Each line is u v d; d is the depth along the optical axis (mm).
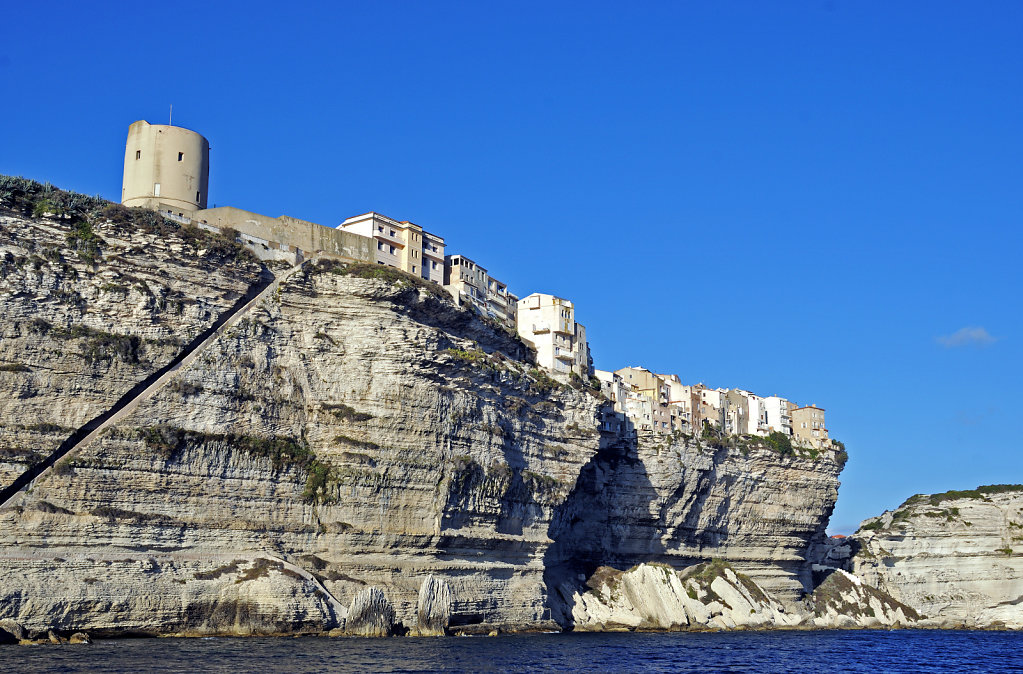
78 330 80688
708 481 138375
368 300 95438
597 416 123188
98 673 58094
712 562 138125
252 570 81125
